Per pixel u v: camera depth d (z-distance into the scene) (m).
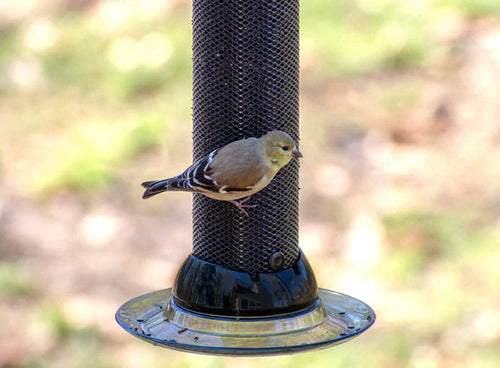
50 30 18.09
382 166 14.59
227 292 7.20
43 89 16.80
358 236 13.32
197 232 7.56
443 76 16.17
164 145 15.34
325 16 17.52
